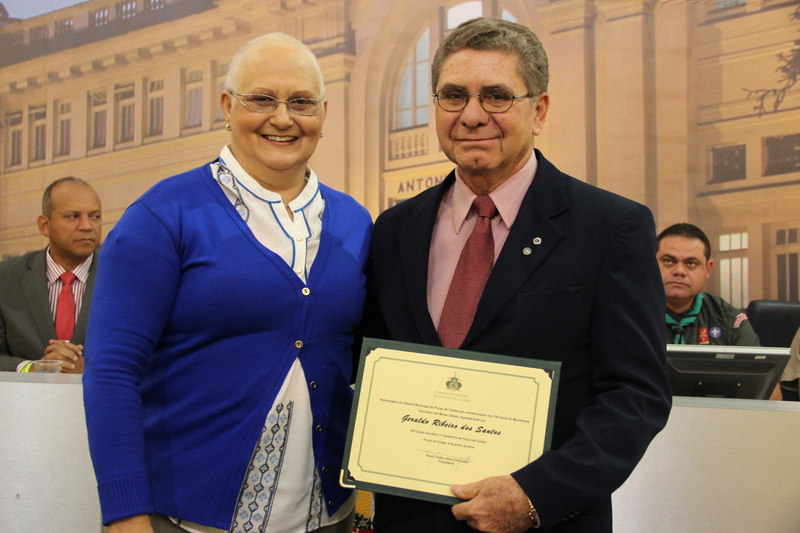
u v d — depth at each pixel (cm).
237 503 106
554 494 94
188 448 107
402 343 105
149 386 111
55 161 555
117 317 104
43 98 555
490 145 108
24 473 137
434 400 103
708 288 426
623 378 102
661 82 425
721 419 130
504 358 103
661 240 250
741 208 417
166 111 528
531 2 446
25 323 251
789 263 408
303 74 112
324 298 113
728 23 416
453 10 461
